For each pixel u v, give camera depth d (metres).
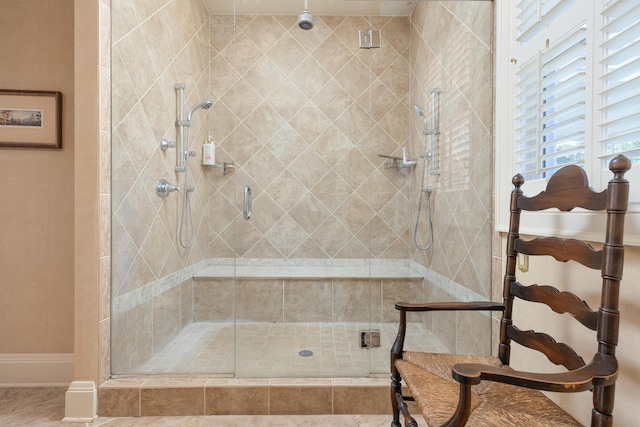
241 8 2.16
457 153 1.90
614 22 0.98
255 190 2.16
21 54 1.85
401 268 2.04
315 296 2.04
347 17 2.13
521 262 1.46
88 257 1.56
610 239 0.83
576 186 0.96
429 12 2.03
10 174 1.86
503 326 1.21
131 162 1.81
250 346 1.90
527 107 1.48
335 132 2.14
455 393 0.99
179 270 2.21
